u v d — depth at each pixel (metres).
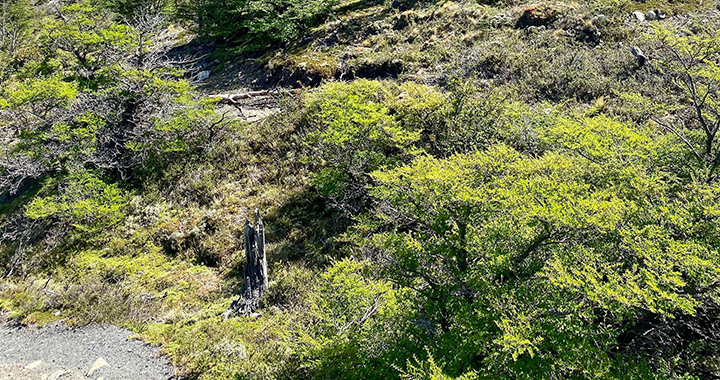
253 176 18.16
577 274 6.20
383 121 13.98
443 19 25.05
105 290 13.88
